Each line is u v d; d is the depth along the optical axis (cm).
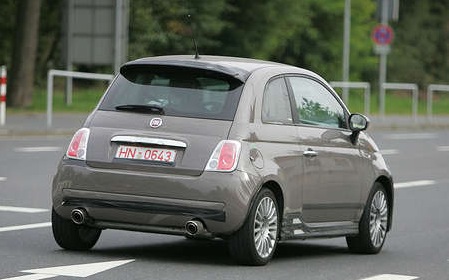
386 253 2795
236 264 2400
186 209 2320
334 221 2644
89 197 2391
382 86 9562
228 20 12175
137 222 2364
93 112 2462
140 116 2416
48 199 3638
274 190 2431
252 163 2350
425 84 17038
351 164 2680
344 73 10094
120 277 2172
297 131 2522
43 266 2288
